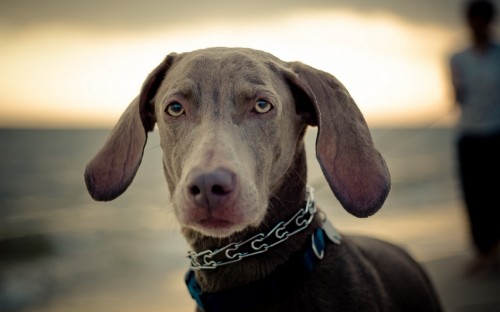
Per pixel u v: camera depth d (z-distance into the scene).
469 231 7.35
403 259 3.57
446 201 15.18
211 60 2.79
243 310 2.66
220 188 2.36
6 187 20.12
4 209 15.67
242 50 2.89
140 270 9.44
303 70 2.92
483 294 6.28
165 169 2.91
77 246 11.38
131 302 7.54
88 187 3.02
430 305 3.49
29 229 12.93
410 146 40.50
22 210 15.58
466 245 8.99
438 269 7.54
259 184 2.62
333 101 2.85
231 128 2.62
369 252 3.24
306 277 2.65
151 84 3.00
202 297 2.76
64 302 7.86
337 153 2.77
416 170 25.61
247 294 2.66
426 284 3.65
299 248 2.69
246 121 2.67
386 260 3.30
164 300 7.55
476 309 5.75
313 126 2.92
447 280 6.96
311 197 2.91
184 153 2.66
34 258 10.66
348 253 2.87
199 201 2.38
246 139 2.63
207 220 2.42
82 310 7.43
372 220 12.30
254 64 2.78
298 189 2.82
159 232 12.60
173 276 8.95
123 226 13.29
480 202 7.19
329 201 15.59
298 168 2.86
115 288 8.38
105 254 10.70
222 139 2.53
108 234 12.42
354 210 2.73
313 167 9.09
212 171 2.36
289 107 2.81
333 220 12.45
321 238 2.76
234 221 2.42
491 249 7.19
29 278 9.22
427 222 11.59
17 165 28.19
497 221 7.16
